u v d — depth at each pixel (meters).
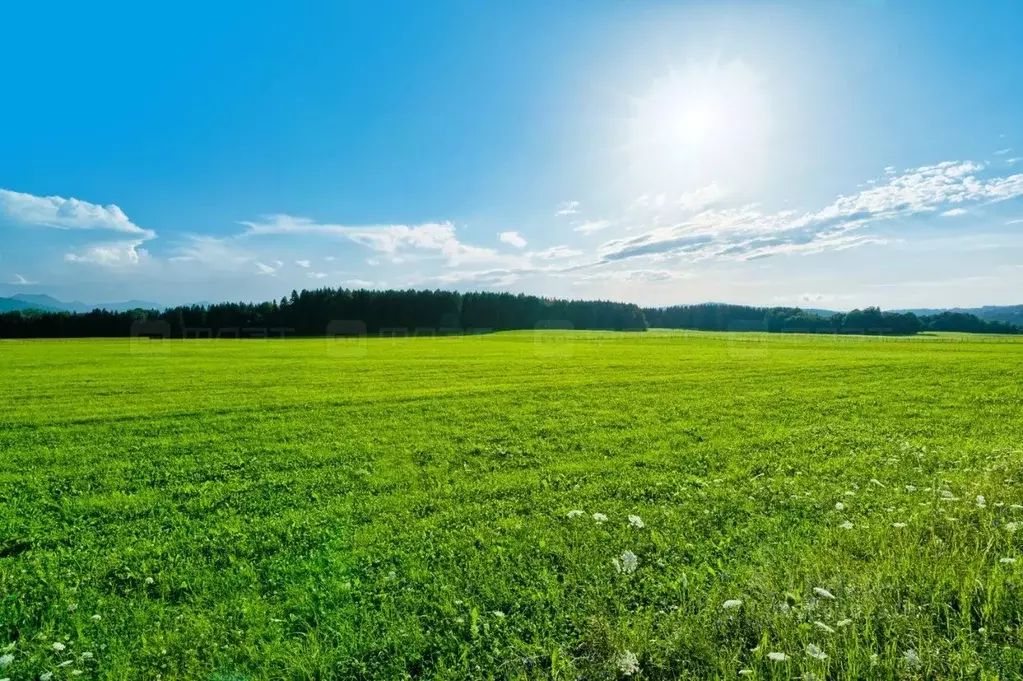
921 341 88.25
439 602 5.95
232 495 10.45
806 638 4.50
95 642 5.37
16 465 12.85
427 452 13.94
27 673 4.90
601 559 6.92
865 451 13.24
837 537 7.09
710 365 41.91
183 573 6.94
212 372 37.69
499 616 5.52
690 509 8.96
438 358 52.28
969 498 7.97
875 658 4.11
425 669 4.82
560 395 25.11
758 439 14.93
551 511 9.09
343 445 14.75
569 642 5.03
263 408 21.39
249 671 4.85
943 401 21.80
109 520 9.15
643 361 46.97
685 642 4.71
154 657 5.08
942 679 4.01
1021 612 4.76
